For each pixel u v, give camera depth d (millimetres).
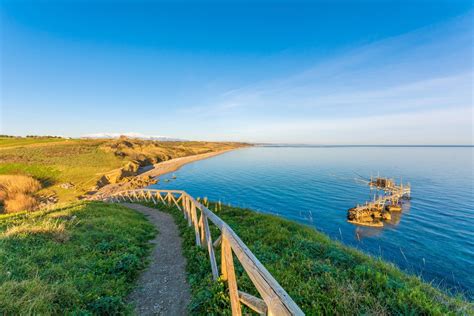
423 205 28688
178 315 3979
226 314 3529
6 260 4469
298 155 126625
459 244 18141
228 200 33250
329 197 33312
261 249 6441
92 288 4234
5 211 22000
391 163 77812
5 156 43438
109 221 9242
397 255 16922
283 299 1910
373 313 3418
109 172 47250
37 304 3182
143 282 5195
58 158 49500
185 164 82188
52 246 5668
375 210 26781
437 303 3910
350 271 4973
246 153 149500
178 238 8578
